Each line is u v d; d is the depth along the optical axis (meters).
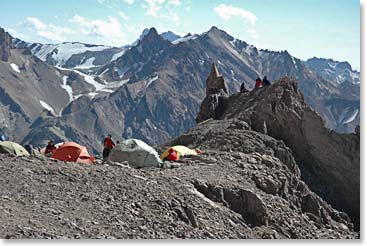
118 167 27.34
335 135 54.94
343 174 52.97
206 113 71.25
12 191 20.06
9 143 33.22
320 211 35.62
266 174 33.59
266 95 60.19
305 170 53.41
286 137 55.75
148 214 21.25
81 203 20.44
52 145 41.28
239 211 26.77
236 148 46.28
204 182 27.25
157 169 29.95
